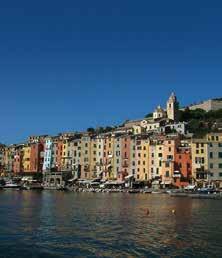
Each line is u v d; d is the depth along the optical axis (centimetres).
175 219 10050
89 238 7338
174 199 17638
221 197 18638
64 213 11238
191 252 6347
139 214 11100
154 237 7475
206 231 8169
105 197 18850
